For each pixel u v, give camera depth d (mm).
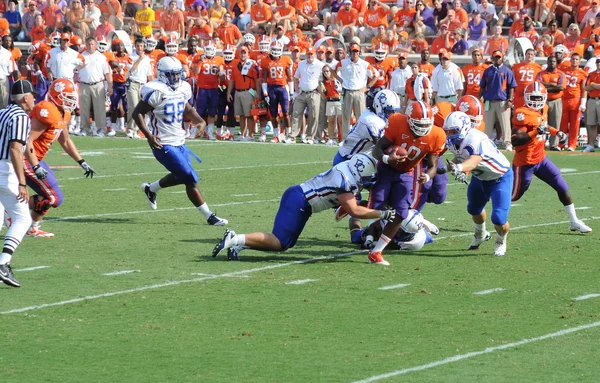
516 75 49250
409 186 22391
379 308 18422
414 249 24250
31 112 24172
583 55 52875
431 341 16250
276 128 53000
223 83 54125
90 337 16391
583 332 16828
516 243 25312
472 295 19516
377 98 24062
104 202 31656
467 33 59344
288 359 15227
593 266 22406
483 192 23484
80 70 54719
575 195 33969
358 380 14195
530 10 60969
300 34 60469
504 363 15055
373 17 62656
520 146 25922
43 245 24391
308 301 18891
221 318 17625
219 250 22500
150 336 16469
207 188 35312
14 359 15180
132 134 54656
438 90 50094
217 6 66312
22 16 69000
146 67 54156
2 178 19641
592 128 48812
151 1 74500
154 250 23844
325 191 21922
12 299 18875
